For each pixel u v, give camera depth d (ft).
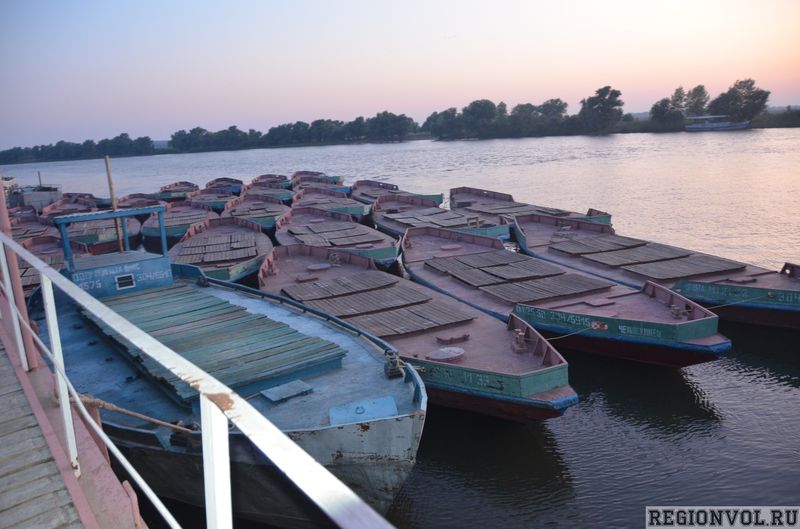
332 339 71.31
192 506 55.36
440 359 71.67
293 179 295.69
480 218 175.11
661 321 84.43
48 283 18.11
